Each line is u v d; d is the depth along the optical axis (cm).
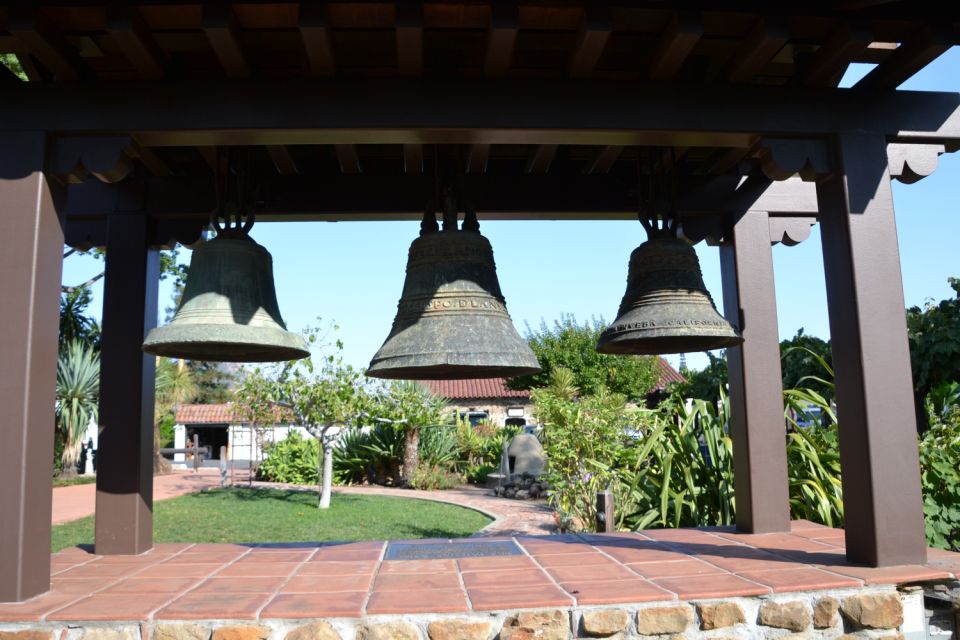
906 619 303
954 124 346
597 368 2152
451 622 274
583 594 287
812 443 530
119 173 322
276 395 1302
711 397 951
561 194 450
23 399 293
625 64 365
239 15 293
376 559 370
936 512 479
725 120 330
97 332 1934
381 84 316
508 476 1570
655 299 363
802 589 292
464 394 2708
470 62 355
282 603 283
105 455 398
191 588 310
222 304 331
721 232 454
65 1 287
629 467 703
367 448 1803
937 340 883
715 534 424
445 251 335
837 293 339
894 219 335
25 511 291
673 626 282
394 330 333
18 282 299
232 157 386
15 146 308
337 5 286
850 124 339
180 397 2723
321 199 438
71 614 272
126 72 356
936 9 315
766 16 305
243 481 1884
